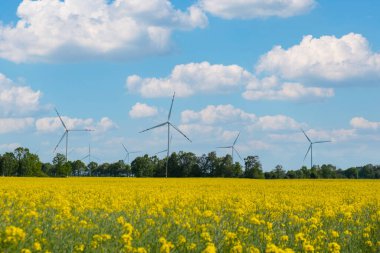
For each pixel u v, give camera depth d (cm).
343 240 1333
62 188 3400
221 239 1233
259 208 2152
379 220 1738
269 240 1243
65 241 1126
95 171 15262
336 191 3731
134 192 3112
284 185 4684
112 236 1217
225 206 2228
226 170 11519
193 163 12069
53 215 1573
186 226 1379
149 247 1101
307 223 1681
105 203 2238
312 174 11219
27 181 4900
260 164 11612
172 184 4516
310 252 1114
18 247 987
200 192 3291
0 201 2030
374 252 1233
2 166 11656
